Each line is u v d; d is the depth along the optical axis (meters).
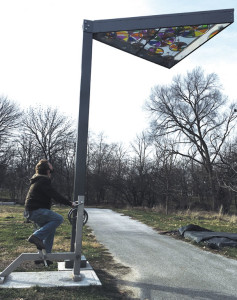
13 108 43.94
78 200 4.50
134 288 4.41
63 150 43.12
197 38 5.55
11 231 10.03
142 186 41.50
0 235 9.11
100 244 8.20
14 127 43.59
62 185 45.16
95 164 47.12
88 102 5.07
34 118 42.31
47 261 5.36
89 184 45.50
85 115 5.04
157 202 40.84
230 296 4.20
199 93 35.75
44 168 4.62
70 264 5.00
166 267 5.76
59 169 44.41
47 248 4.62
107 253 6.93
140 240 9.16
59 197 4.38
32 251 6.68
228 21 5.13
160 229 12.30
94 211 25.91
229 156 31.56
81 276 4.54
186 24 5.12
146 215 21.09
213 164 33.38
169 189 27.28
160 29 5.19
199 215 21.78
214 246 7.88
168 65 6.63
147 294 4.17
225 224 15.36
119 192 44.28
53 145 42.44
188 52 6.06
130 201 43.16
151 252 7.21
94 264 5.83
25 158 43.72
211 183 33.62
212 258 6.67
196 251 7.46
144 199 42.31
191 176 37.44
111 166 45.97
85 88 5.09
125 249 7.52
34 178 4.50
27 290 3.91
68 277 4.48
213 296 4.18
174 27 5.17
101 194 46.41
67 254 4.38
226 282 4.86
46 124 42.62
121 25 5.19
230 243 7.83
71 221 4.98
